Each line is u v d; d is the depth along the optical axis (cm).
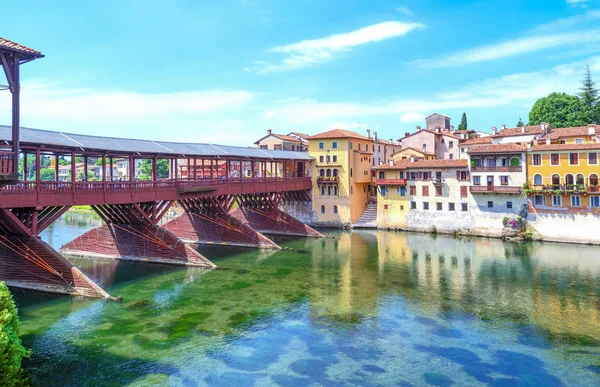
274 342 2475
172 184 4488
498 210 5834
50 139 3331
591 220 5191
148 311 2944
